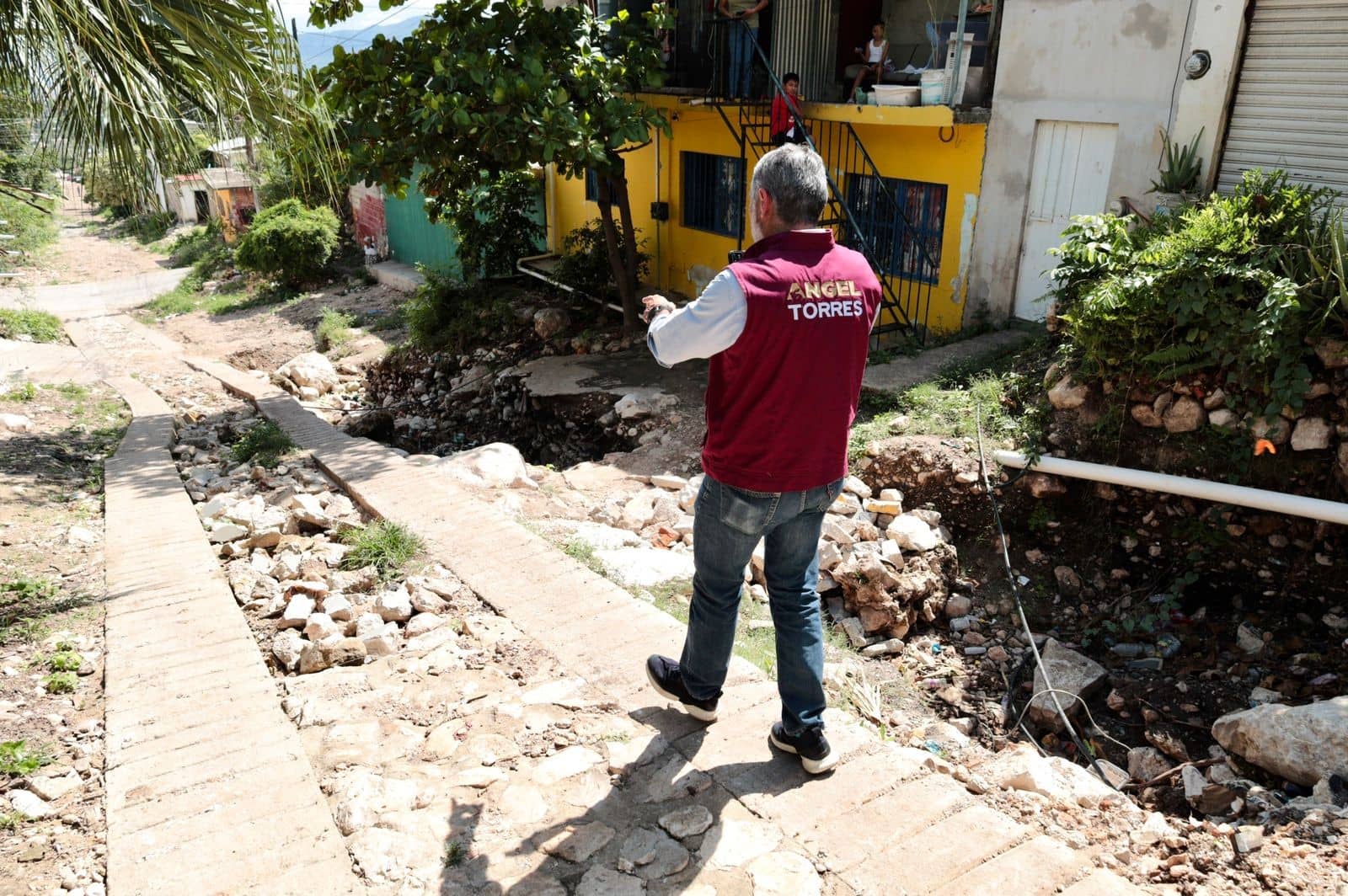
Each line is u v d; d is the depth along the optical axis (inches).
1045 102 349.7
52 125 170.1
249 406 429.4
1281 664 200.2
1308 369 215.5
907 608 220.2
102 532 229.0
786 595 113.5
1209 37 288.2
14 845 109.8
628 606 172.9
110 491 266.2
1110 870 103.5
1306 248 223.8
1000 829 108.0
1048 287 365.4
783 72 475.5
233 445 334.6
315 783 119.9
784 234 101.7
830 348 99.9
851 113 401.7
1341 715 149.2
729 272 97.3
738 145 505.0
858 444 284.2
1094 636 223.6
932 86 380.5
